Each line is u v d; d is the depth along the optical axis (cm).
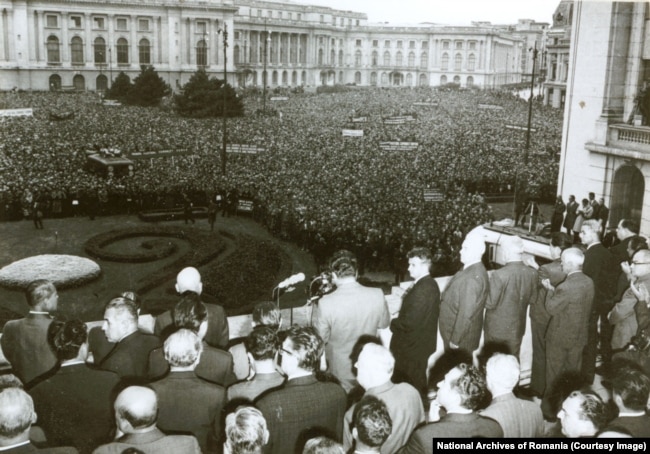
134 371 668
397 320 736
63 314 2309
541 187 4306
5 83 10581
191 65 12269
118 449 502
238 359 795
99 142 5372
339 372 723
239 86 12988
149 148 4934
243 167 4647
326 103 9900
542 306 802
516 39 13238
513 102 9694
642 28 2525
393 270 2875
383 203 3556
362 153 5353
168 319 784
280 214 3459
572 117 2770
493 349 770
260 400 559
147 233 3412
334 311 709
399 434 567
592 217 2370
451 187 4222
